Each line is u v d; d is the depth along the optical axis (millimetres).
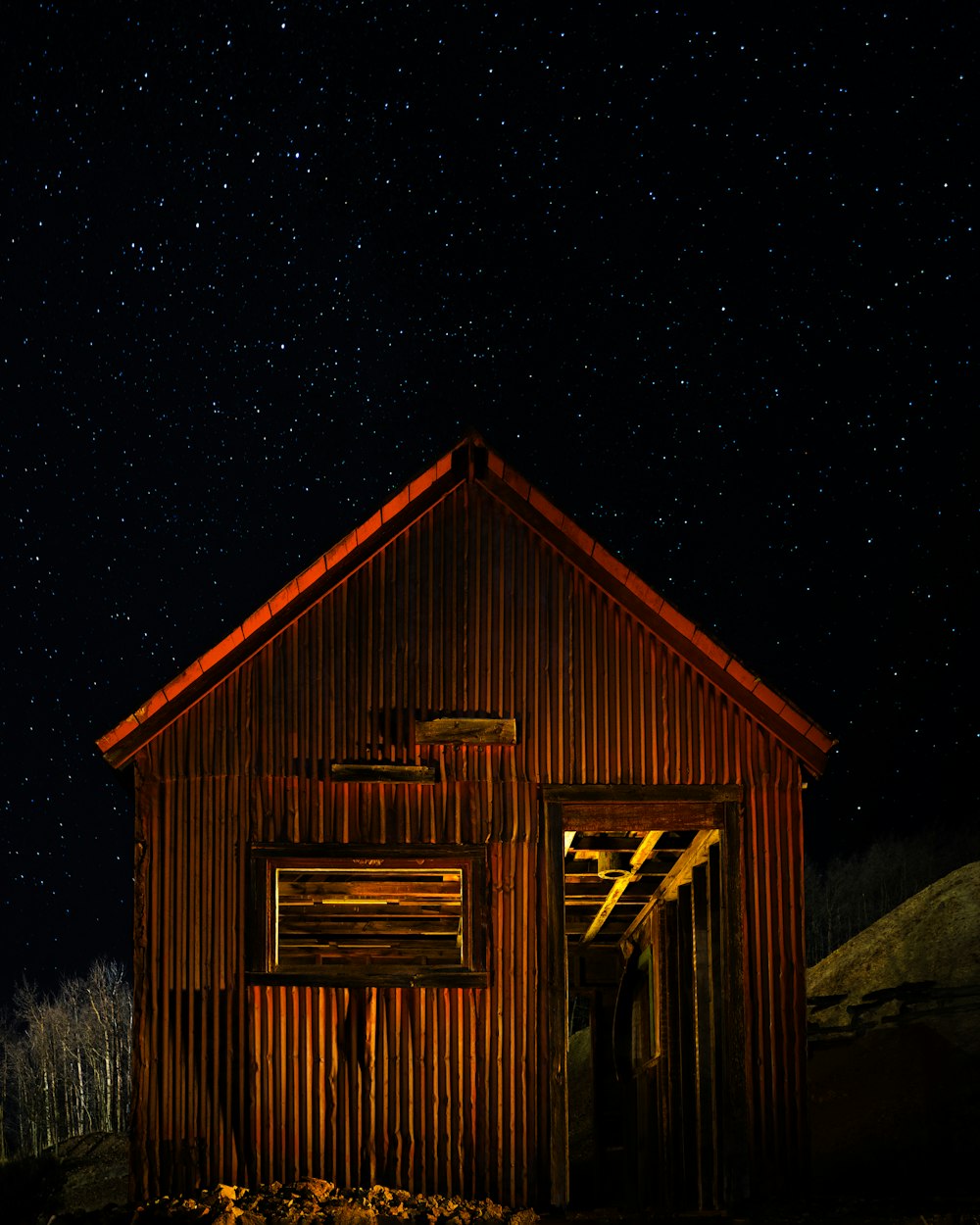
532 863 11008
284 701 11133
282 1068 10602
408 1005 10742
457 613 11312
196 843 10922
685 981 12984
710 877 11570
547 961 10844
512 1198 10445
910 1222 9383
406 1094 10602
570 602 11391
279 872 11477
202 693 11094
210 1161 10438
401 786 11078
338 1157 10477
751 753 11273
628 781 11164
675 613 11305
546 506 11398
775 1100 10773
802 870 11125
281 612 11203
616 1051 15977
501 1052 10688
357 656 11203
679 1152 13172
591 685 11281
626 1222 10086
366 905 11953
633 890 14469
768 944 11008
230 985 10719
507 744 11164
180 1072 10578
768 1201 10484
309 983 10734
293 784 11031
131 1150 10430
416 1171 10477
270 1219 9445
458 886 11648
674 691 11305
